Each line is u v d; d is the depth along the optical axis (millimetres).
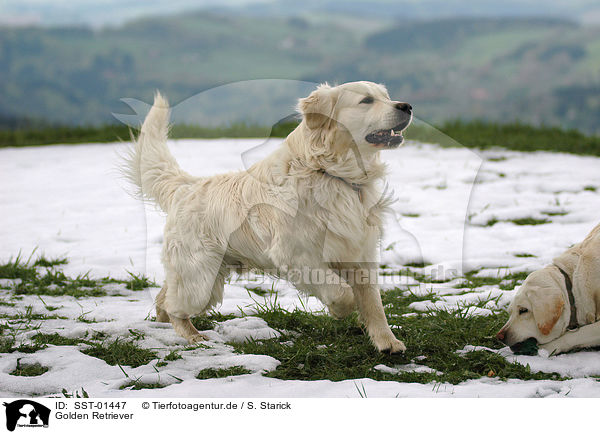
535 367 4398
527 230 8805
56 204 11562
